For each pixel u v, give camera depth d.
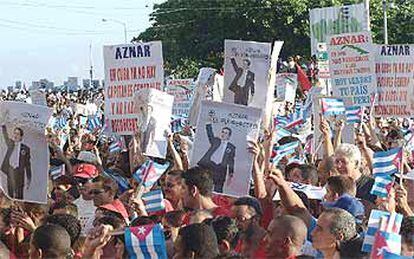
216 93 14.47
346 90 14.52
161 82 12.97
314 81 20.34
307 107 16.11
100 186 9.66
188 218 8.27
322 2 57.66
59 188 10.67
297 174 10.02
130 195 10.09
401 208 9.08
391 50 14.69
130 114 13.05
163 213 8.82
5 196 9.18
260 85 10.66
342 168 9.98
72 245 7.59
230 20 61.50
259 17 59.16
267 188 9.17
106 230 6.96
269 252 7.04
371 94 14.38
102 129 18.50
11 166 8.97
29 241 7.64
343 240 6.89
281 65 29.69
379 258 6.12
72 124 21.91
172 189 9.49
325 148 12.11
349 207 8.38
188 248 6.65
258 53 10.68
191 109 14.66
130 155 11.91
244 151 9.15
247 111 9.18
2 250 7.87
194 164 9.26
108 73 13.15
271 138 10.28
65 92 47.38
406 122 18.28
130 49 13.06
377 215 6.51
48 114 8.91
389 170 9.65
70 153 16.19
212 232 6.76
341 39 14.53
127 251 6.87
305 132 15.90
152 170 9.99
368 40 14.35
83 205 9.70
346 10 20.42
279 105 19.77
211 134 9.23
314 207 9.38
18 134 8.95
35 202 8.97
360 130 12.96
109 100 13.14
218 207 8.70
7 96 40.94
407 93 14.65
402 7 61.56
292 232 6.96
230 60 10.76
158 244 6.68
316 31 20.95
